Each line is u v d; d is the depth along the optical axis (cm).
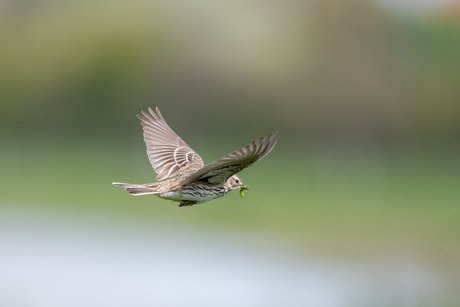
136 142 3819
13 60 4103
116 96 4078
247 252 1994
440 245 2034
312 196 2725
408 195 2844
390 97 4078
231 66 3984
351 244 2059
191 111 4050
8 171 3066
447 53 4025
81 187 2766
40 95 4134
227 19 4016
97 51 4022
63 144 3738
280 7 4019
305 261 1925
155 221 2314
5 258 1822
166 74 4031
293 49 4003
